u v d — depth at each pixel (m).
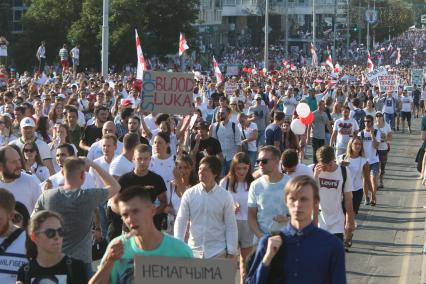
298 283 7.06
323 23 157.38
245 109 30.70
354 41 155.00
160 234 7.43
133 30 71.12
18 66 75.69
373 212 19.81
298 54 138.38
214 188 10.66
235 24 153.12
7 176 10.81
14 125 19.09
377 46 150.62
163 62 79.94
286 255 7.11
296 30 155.75
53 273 7.67
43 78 42.75
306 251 7.07
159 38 78.50
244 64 100.38
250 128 22.22
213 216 10.62
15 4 95.88
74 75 47.78
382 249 15.72
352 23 155.75
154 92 15.03
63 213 9.68
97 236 11.70
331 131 25.80
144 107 15.05
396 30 169.50
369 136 20.69
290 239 7.11
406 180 25.59
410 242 16.36
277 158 10.90
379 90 40.88
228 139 20.42
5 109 22.28
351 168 16.17
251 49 135.75
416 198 22.02
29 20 74.50
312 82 58.19
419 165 20.77
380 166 23.61
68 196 9.73
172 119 17.78
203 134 17.09
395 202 21.33
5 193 8.48
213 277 6.97
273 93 34.84
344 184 13.16
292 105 32.28
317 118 25.73
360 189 16.25
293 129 19.02
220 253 10.61
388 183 24.86
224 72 88.25
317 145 25.92
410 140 39.09
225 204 10.64
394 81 40.81
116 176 12.73
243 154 11.93
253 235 11.87
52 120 20.80
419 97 53.50
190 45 82.06
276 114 21.50
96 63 71.81
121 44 70.19
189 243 10.76
